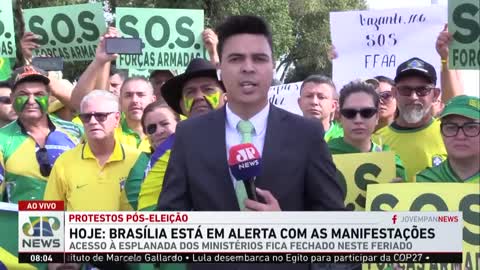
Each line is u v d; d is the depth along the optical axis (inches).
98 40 291.7
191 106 189.6
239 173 122.3
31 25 298.0
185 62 289.4
